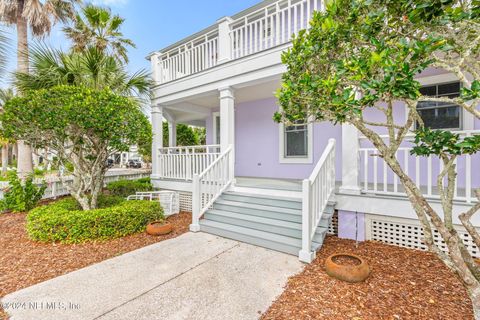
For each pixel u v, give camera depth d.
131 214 4.86
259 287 2.84
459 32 1.98
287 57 2.92
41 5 7.67
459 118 4.71
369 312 2.33
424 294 2.60
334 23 2.30
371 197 4.09
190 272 3.23
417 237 3.82
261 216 4.74
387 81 1.71
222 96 5.90
